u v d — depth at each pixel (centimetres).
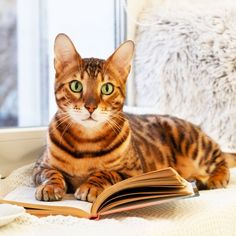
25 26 158
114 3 152
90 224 88
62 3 149
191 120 138
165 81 142
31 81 157
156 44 144
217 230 90
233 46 134
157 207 95
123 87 103
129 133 105
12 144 123
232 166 125
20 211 89
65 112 101
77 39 149
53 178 101
